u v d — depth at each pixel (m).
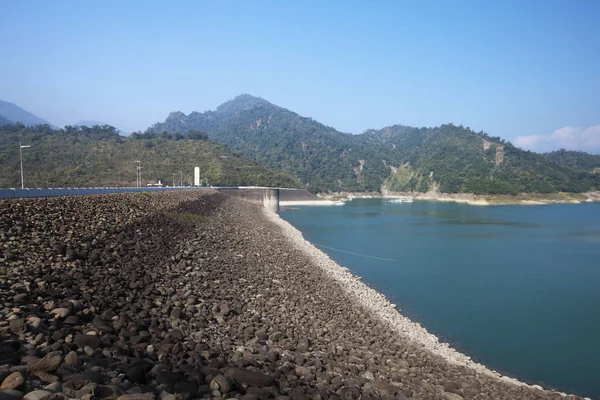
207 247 34.44
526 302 36.56
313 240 72.12
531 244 69.44
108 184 130.25
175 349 11.54
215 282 23.77
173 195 66.88
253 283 26.72
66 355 8.85
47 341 9.72
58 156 152.12
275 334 17.11
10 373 7.46
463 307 34.75
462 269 49.72
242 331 16.80
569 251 63.00
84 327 11.51
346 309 27.50
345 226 96.12
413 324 29.19
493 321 31.42
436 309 34.00
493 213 139.12
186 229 40.09
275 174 192.00
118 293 15.77
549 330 29.73
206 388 9.22
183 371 10.01
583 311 34.22
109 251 22.25
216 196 100.44
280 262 38.31
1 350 8.57
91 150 164.00
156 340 12.14
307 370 13.46
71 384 7.56
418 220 112.25
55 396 6.98
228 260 31.77
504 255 59.19
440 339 27.53
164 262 23.86
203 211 63.44
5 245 17.78
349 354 18.12
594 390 21.33
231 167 179.38
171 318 15.41
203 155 183.00
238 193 134.75
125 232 27.97
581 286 42.28
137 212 38.97
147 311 14.98
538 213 139.88
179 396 8.27
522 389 18.77
